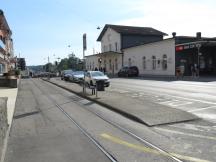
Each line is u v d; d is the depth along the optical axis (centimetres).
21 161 757
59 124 1223
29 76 9006
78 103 1911
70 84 3891
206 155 749
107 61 8088
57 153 816
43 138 989
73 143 915
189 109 1484
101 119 1322
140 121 1221
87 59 9431
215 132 997
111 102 1777
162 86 2995
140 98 2025
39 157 786
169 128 1084
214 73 5128
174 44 5066
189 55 5062
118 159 742
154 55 5738
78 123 1237
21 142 944
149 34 7519
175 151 791
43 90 3041
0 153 784
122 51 7138
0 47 5269
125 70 5797
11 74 3803
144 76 5541
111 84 3662
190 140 902
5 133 1001
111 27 7806
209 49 5138
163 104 1702
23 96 2403
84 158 765
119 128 1116
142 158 744
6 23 6588
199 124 1129
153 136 970
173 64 5106
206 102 1705
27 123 1258
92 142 919
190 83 3250
